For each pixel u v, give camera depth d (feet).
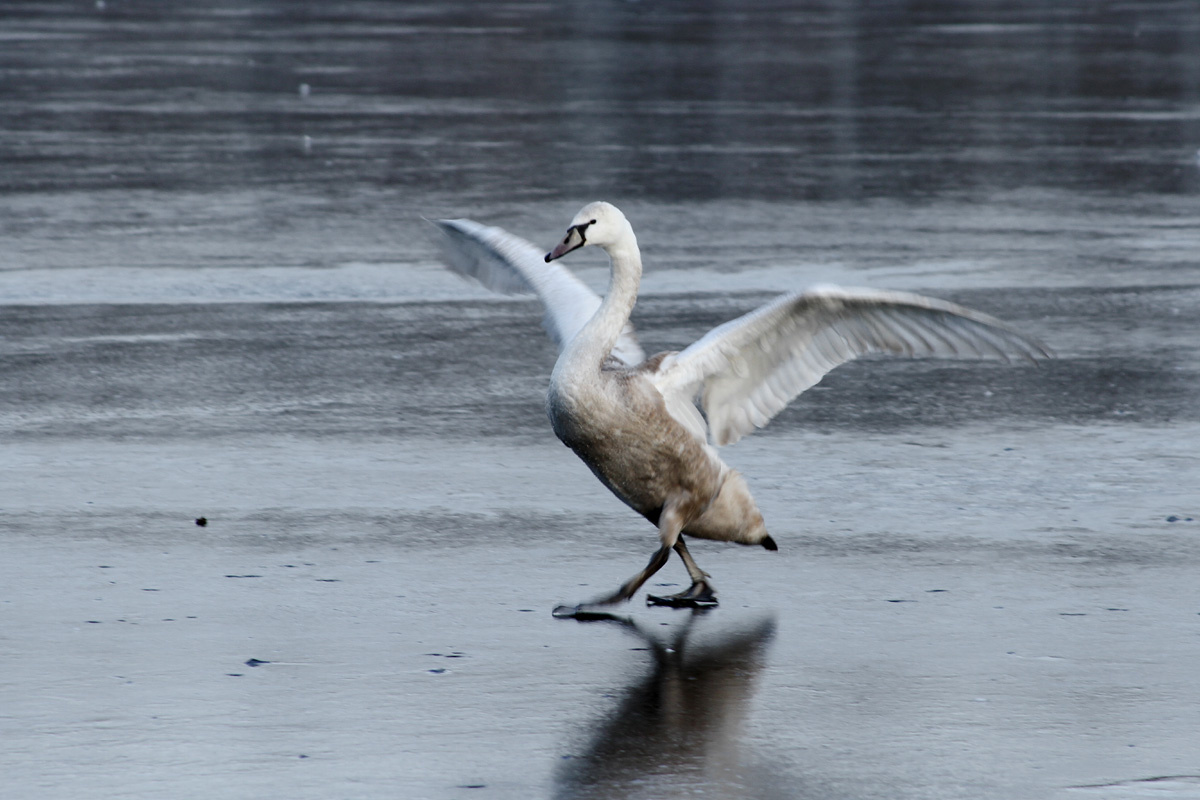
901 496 39.50
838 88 138.41
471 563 34.27
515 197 84.38
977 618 30.99
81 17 207.00
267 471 41.14
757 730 25.58
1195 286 66.13
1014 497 39.42
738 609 31.63
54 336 56.03
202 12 219.20
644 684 27.53
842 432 45.78
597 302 35.99
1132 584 32.99
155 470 41.06
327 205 82.58
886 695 27.09
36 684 27.07
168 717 25.77
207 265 68.49
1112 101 131.85
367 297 63.46
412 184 88.53
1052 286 65.62
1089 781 23.82
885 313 31.17
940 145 106.22
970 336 30.71
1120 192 89.45
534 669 28.17
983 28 200.34
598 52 165.68
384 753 24.52
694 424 31.99
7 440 43.68
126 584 32.45
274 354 54.19
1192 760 24.56
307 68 150.51
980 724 25.89
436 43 175.01
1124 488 40.19
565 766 24.13
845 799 23.12
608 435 31.32
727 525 32.63
